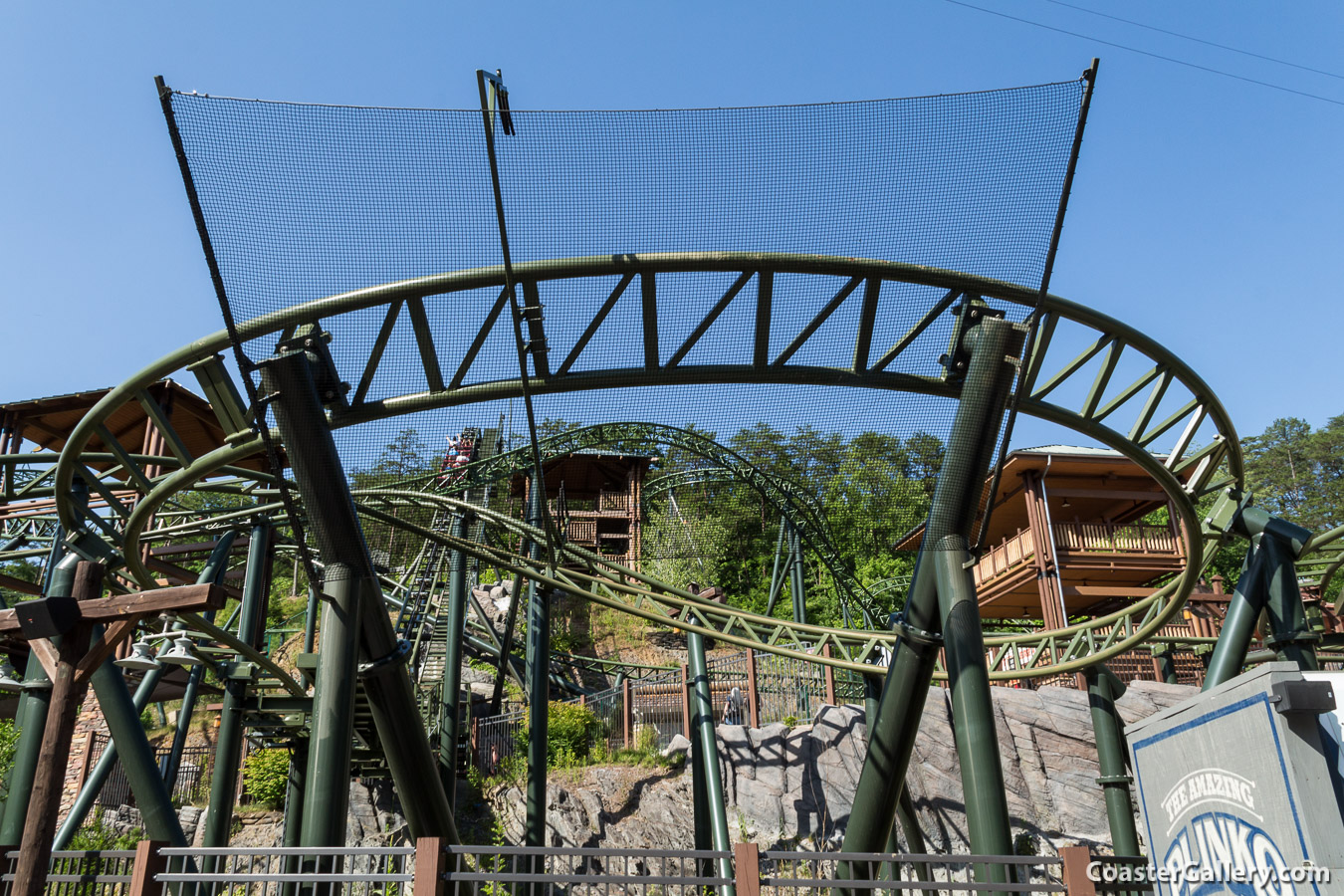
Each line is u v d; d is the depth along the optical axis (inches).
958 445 402.9
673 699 962.1
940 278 417.1
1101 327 443.2
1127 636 631.2
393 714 412.2
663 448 807.1
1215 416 495.8
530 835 619.2
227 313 377.7
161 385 871.7
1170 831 243.1
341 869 354.9
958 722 374.6
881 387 435.5
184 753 952.9
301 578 1777.8
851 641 663.1
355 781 823.7
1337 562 686.5
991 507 405.1
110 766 604.7
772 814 775.1
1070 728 853.8
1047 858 301.3
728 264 408.8
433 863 298.4
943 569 397.4
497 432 689.6
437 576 945.5
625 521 1519.4
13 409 863.1
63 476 477.1
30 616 308.7
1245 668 613.3
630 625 1611.7
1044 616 1077.8
